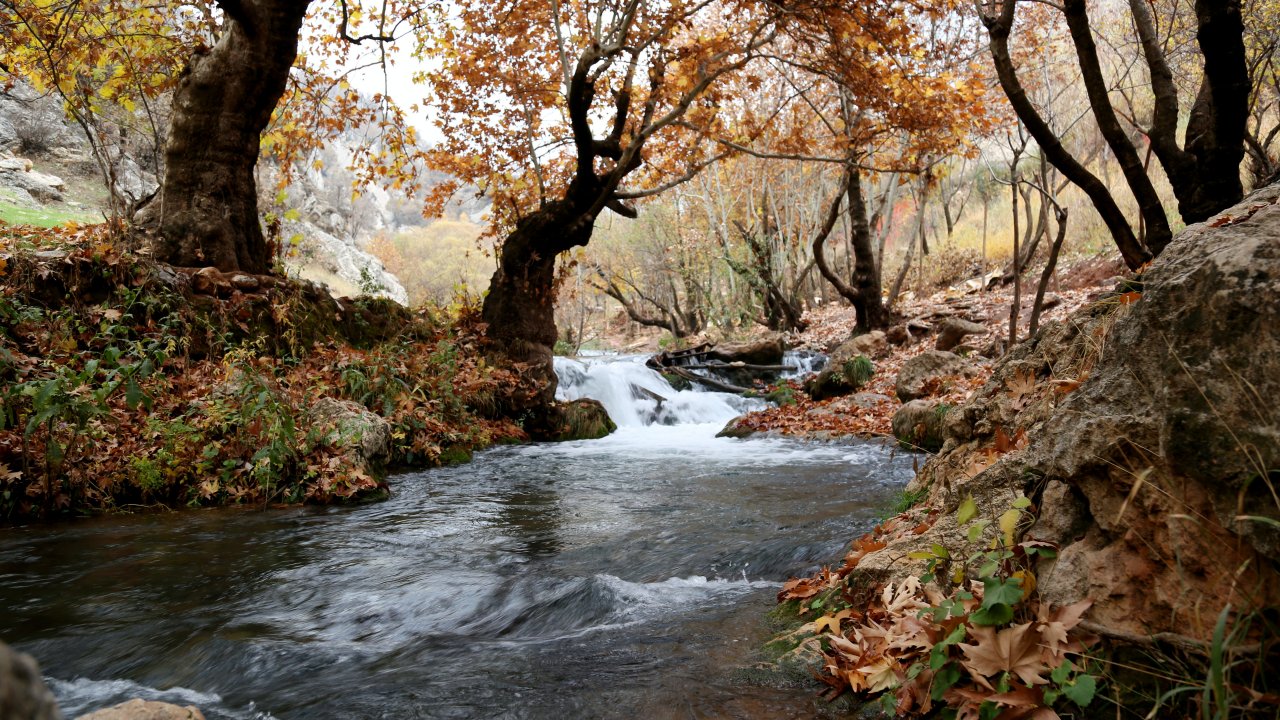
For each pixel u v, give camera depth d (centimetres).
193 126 1021
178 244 998
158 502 657
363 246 6562
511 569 449
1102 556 216
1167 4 1140
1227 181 611
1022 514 259
